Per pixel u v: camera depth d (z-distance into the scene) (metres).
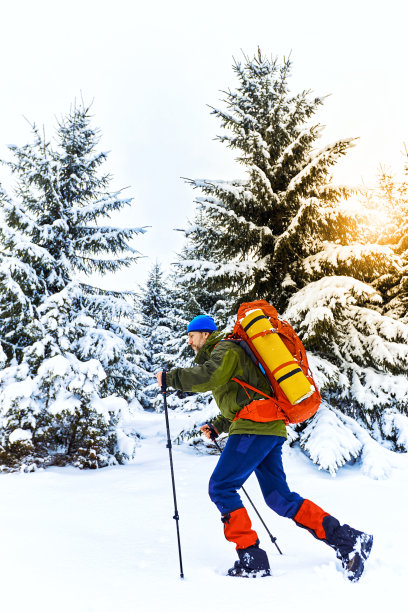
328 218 6.91
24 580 1.83
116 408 6.37
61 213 8.24
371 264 6.61
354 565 1.84
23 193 8.28
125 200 8.42
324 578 1.86
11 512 3.28
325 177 7.37
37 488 4.39
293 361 2.12
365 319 6.84
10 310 6.82
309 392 2.04
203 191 7.50
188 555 2.29
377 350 6.38
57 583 1.81
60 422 6.26
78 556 2.20
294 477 4.89
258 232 7.42
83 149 9.20
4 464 5.66
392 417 6.35
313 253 7.64
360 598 1.63
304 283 7.56
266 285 7.38
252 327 2.22
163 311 24.47
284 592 1.70
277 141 8.23
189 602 1.61
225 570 2.05
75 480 4.86
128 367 8.13
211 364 2.13
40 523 2.92
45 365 6.05
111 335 7.46
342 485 4.49
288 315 6.45
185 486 4.39
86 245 8.35
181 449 7.41
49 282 7.53
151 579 1.88
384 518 3.11
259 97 8.42
